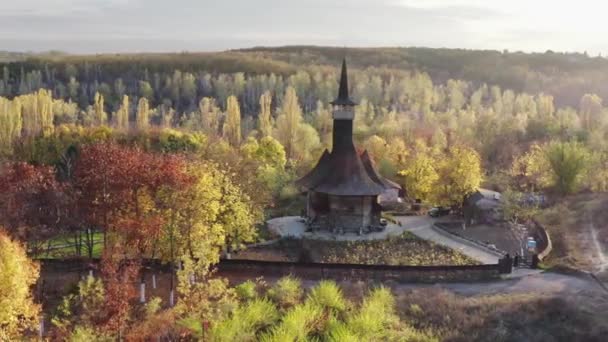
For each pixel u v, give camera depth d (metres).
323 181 69.94
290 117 125.19
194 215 43.66
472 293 47.69
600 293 46.88
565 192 89.06
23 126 124.56
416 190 84.75
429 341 37.44
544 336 38.88
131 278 41.00
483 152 129.62
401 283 49.88
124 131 120.69
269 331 36.44
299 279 47.84
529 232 69.88
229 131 128.25
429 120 163.50
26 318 33.50
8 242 31.45
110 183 42.56
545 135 144.12
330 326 37.09
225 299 36.72
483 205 77.62
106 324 33.31
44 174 47.06
